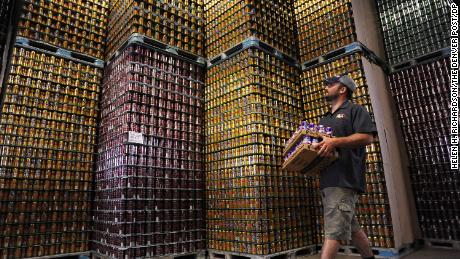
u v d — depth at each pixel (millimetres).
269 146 5000
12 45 5301
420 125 6109
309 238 5273
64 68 5672
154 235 4672
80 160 5547
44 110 5277
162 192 4945
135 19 5289
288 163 2904
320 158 2754
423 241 5727
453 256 4648
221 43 5906
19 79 5102
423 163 5957
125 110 4926
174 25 5812
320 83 5938
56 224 5055
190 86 5797
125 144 4707
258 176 4680
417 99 6223
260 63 5316
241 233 4707
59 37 5680
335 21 5941
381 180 4934
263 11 5750
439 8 6188
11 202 4691
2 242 4504
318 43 6141
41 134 5176
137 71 5105
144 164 4820
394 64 6645
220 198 5207
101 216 5145
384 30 6957
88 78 5961
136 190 4648
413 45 6445
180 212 5090
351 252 5016
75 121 5613
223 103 5543
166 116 5297
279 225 4766
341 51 5766
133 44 5195
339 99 3189
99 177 5457
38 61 5359
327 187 2801
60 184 5246
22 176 4867
